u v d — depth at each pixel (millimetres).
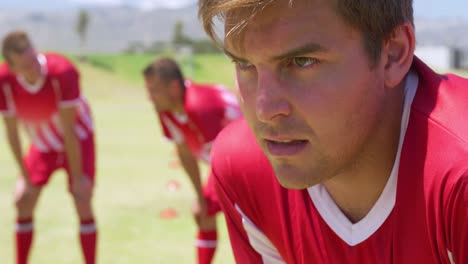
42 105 4656
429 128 1326
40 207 7020
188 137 4414
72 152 4582
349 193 1457
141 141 13508
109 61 37031
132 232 5828
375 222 1441
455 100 1345
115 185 8344
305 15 1176
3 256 5219
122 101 27234
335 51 1198
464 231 1248
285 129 1229
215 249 4516
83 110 4840
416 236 1367
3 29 111188
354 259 1497
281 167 1272
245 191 1651
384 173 1399
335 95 1213
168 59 4387
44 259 5059
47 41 87938
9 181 8758
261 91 1220
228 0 1191
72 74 4555
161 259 4961
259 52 1201
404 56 1293
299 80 1207
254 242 1724
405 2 1276
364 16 1207
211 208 4430
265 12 1178
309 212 1546
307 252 1583
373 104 1279
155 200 7336
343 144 1259
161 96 4301
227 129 1762
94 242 4680
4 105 4621
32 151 4875
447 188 1257
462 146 1262
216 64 39906
